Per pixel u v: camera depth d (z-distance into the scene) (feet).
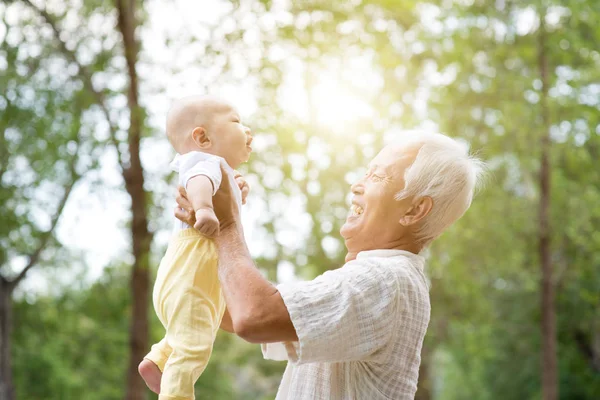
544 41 46.55
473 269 55.72
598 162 52.21
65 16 41.42
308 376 8.30
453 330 65.51
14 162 49.52
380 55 40.40
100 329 77.36
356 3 39.06
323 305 7.69
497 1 46.09
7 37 41.52
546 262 55.21
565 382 80.89
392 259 8.28
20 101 43.50
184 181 8.29
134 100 38.14
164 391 8.11
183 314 8.34
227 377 87.56
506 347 77.77
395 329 7.98
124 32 38.17
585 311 69.97
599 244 58.44
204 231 8.02
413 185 8.45
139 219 38.70
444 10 44.34
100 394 79.20
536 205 54.13
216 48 36.94
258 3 37.37
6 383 58.54
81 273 66.23
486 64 47.01
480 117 47.67
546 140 48.67
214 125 8.73
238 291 7.77
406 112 42.52
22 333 72.54
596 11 45.39
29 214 52.70
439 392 121.08
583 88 46.93
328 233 40.98
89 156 43.62
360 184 8.81
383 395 8.03
